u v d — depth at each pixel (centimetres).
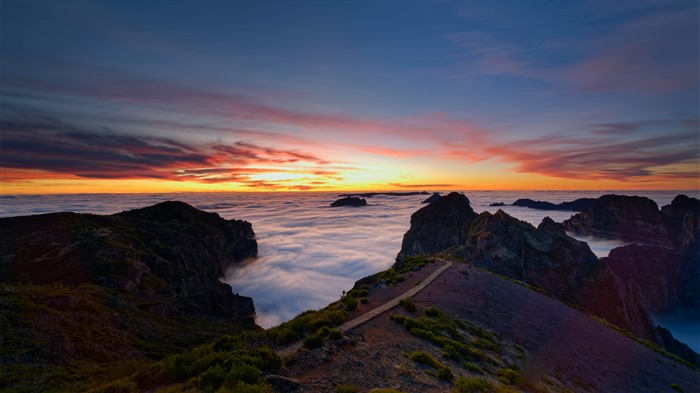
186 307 7775
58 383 2173
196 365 1527
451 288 4322
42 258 7975
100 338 3672
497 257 9669
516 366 2281
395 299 3472
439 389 1477
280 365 1538
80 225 11469
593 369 2983
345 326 2455
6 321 3356
